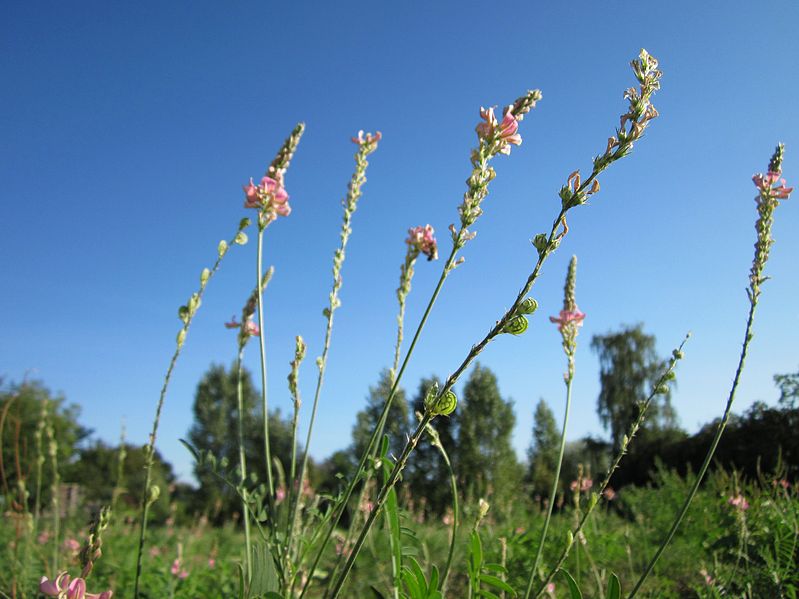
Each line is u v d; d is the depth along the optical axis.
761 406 11.23
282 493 3.24
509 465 14.92
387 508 2.14
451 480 2.21
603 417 33.94
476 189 2.03
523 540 4.66
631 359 34.12
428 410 1.47
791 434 10.63
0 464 4.36
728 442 11.77
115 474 17.48
